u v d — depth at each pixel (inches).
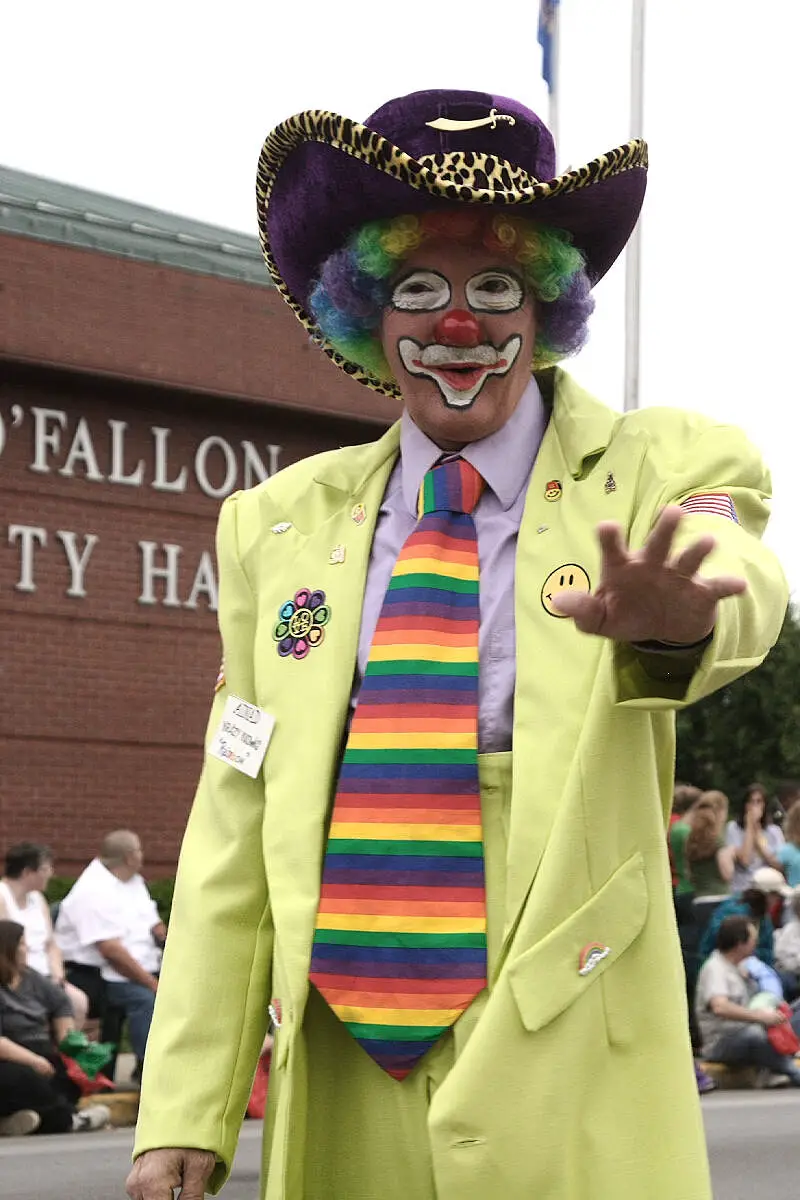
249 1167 297.1
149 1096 105.7
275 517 109.9
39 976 355.3
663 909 96.0
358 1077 99.5
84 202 652.1
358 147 101.7
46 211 585.6
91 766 603.5
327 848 100.3
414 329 105.0
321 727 102.3
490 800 97.6
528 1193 92.3
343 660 103.2
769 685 1039.0
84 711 603.5
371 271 106.2
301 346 633.6
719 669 86.0
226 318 617.9
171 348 606.5
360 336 113.5
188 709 625.6
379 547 105.9
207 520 631.8
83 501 604.7
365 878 98.2
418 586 101.6
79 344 589.0
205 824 109.0
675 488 98.0
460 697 98.6
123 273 597.9
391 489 108.0
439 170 105.0
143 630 617.3
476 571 101.7
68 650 601.0
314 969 98.7
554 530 100.3
